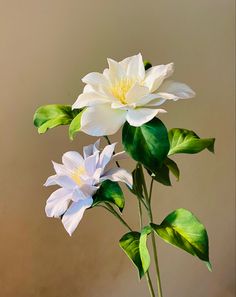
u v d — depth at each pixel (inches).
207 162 60.1
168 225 48.4
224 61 58.8
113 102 47.1
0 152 56.5
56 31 55.8
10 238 57.9
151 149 47.0
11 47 55.4
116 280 60.3
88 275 59.7
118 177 47.9
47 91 56.4
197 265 61.7
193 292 62.1
